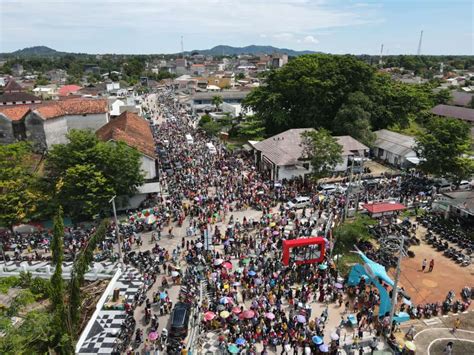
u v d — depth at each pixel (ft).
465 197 170.81
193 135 318.65
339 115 268.62
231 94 448.65
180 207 177.58
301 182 209.15
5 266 129.29
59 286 71.87
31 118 221.25
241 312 103.45
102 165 165.07
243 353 94.12
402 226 160.15
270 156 219.82
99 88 559.38
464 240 150.30
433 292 122.93
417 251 147.13
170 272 129.80
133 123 240.73
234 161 244.83
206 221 161.89
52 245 72.64
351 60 293.43
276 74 308.60
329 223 157.69
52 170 166.61
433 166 203.00
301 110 293.02
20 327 66.28
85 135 169.68
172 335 99.45
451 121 208.54
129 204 182.91
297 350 95.20
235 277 124.06
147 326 105.91
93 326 105.09
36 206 160.25
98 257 137.49
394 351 96.43
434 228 160.66
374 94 296.10
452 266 137.49
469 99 446.60
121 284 124.98
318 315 109.70
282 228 155.84
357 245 147.95
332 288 119.34
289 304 112.98
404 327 106.32
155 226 161.68
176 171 225.56
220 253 141.38
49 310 76.28
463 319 109.81
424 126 356.59
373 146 266.98
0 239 155.63
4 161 155.94
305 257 132.26
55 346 69.10
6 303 94.94
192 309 110.83
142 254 137.69
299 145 216.54
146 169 193.26
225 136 328.29
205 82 634.43
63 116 243.19
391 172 232.53
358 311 111.75
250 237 146.00
